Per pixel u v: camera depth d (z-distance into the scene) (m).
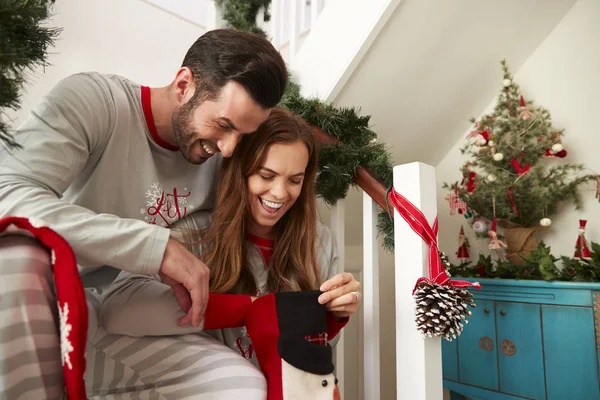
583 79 1.91
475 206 1.91
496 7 1.72
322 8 1.77
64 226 0.64
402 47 1.60
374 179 1.20
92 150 0.84
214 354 0.81
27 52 0.60
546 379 1.45
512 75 2.12
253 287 1.01
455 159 2.19
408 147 2.05
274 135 0.98
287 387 0.73
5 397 0.48
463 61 1.84
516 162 1.82
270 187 0.99
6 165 0.70
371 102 1.72
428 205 1.02
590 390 1.37
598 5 1.88
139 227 0.68
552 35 2.02
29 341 0.51
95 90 0.84
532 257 1.63
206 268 0.72
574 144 1.92
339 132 1.27
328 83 1.56
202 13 2.44
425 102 1.88
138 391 0.81
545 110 1.88
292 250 1.09
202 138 0.85
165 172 0.97
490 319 1.62
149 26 2.21
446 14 1.59
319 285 1.09
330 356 0.81
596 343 1.37
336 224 1.38
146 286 0.82
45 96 0.78
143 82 2.16
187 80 0.85
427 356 0.95
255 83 0.79
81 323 0.50
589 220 1.83
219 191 1.01
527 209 1.82
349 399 1.88
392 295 2.11
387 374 2.04
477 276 1.73
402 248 1.04
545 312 1.48
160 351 0.81
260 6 1.88
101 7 2.03
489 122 1.90
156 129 0.92
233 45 0.81
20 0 0.60
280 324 0.79
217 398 0.75
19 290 0.50
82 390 0.49
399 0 1.42
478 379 1.63
